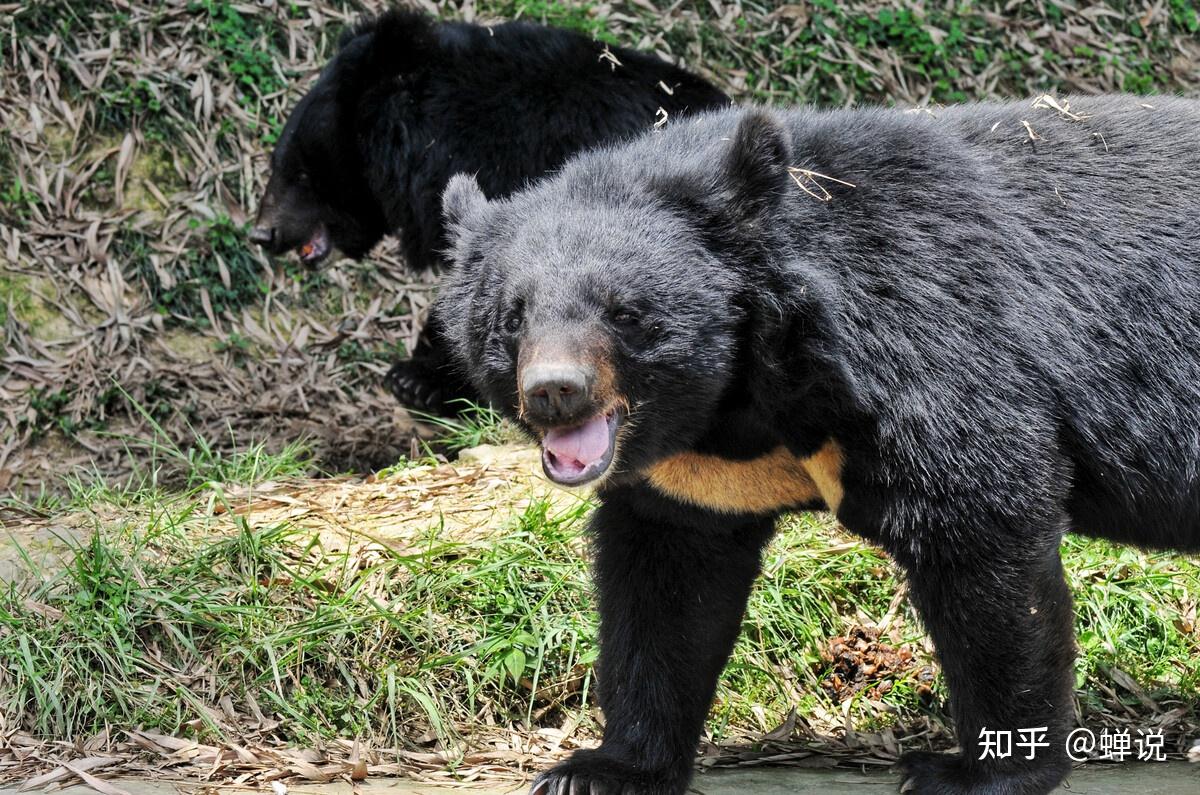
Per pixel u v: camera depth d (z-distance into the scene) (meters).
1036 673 6.29
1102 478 6.70
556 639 8.73
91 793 6.93
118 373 14.96
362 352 15.84
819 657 8.99
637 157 6.54
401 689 8.26
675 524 6.95
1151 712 8.79
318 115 13.48
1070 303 6.48
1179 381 6.64
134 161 16.45
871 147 6.44
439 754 7.98
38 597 8.73
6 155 16.12
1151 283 6.61
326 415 15.04
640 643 7.00
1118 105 6.99
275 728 8.08
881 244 6.23
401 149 13.12
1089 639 9.11
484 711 8.41
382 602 8.93
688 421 6.25
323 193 13.75
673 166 6.33
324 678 8.43
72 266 15.66
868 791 7.08
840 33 18.84
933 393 6.13
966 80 18.86
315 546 9.54
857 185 6.32
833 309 6.11
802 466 6.63
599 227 6.12
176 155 16.61
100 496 10.88
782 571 9.32
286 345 15.73
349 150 13.51
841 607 9.37
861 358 6.13
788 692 8.77
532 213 6.42
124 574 8.77
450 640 8.68
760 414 6.39
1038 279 6.42
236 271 16.08
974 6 19.59
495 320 6.31
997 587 6.22
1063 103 6.97
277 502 10.58
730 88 18.06
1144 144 6.80
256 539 9.30
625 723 6.97
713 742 8.30
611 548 7.04
